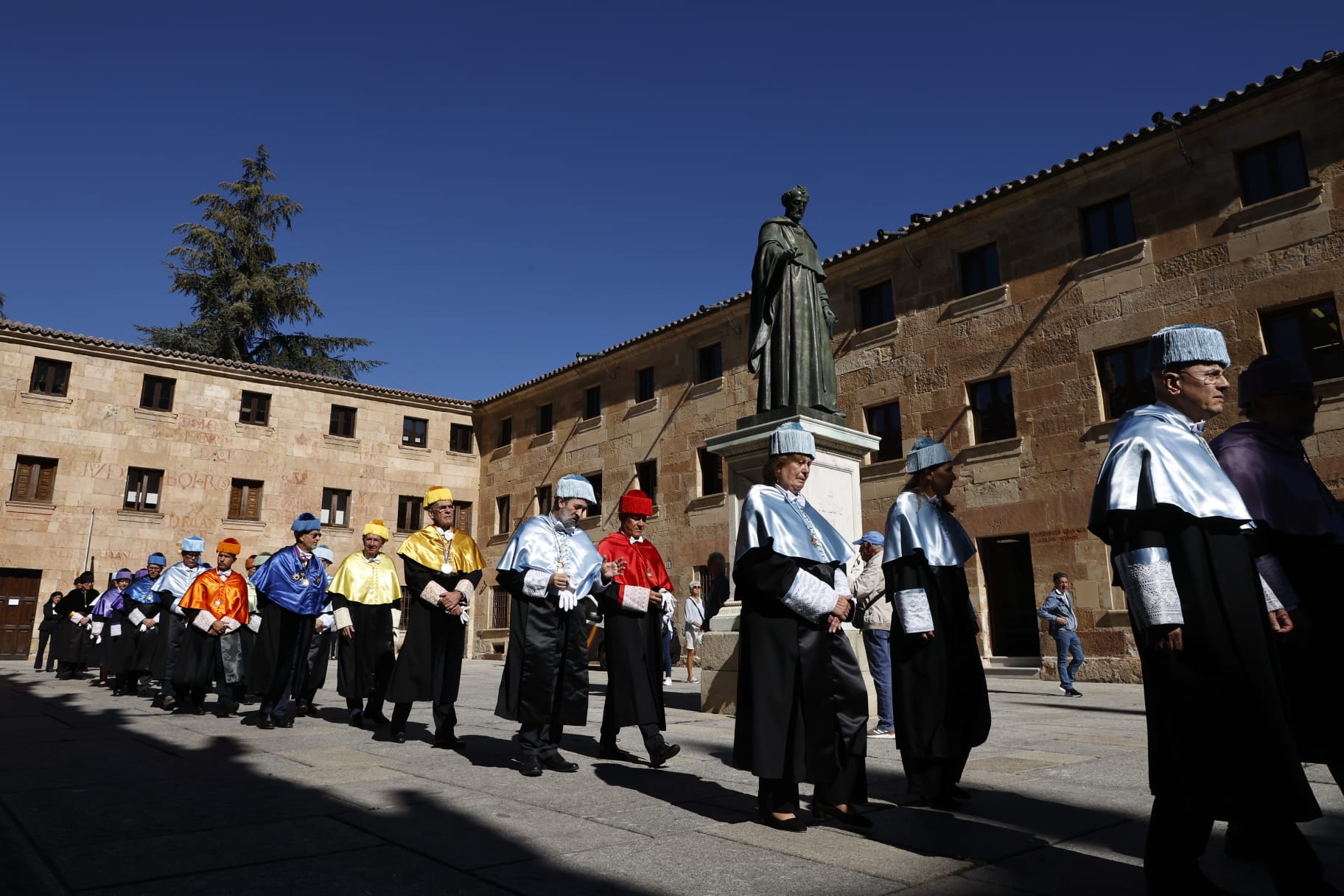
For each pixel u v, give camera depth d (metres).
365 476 31.97
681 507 25.80
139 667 12.22
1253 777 2.46
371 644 8.24
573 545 5.79
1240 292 15.64
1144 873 2.88
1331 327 14.67
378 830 3.73
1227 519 2.61
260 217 43.34
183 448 28.56
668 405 26.91
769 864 3.29
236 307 40.81
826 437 9.05
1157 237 16.91
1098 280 17.62
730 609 9.37
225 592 9.33
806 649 3.96
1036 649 17.67
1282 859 2.54
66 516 26.33
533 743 5.33
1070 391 17.73
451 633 6.71
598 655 19.22
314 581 8.27
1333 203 14.75
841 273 22.45
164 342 40.06
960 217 19.84
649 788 4.89
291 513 30.19
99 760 5.76
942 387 19.91
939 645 4.55
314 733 7.55
